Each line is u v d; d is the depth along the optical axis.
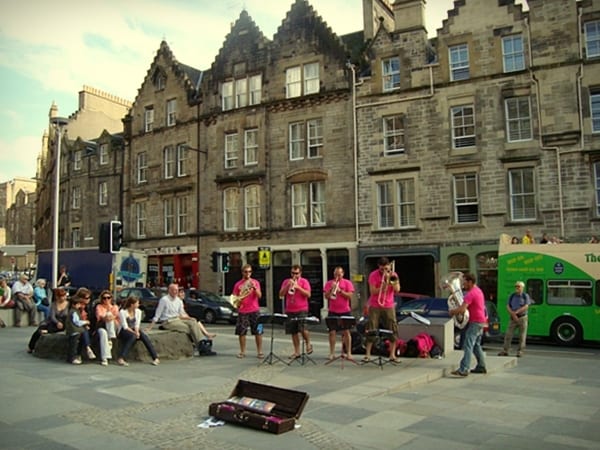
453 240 26.47
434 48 29.97
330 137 30.39
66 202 47.16
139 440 7.07
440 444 7.02
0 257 83.19
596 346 19.06
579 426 7.84
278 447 6.87
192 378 11.02
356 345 14.45
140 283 34.16
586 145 24.14
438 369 11.81
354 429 7.65
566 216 24.27
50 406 8.66
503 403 9.23
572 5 24.73
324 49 31.02
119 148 42.59
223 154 34.53
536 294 19.84
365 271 28.64
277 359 13.41
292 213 31.66
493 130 26.00
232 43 34.81
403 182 28.20
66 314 14.29
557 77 24.84
